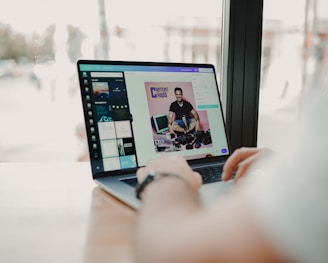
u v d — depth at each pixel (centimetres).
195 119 96
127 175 82
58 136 117
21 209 64
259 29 116
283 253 26
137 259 34
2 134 115
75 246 49
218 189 69
